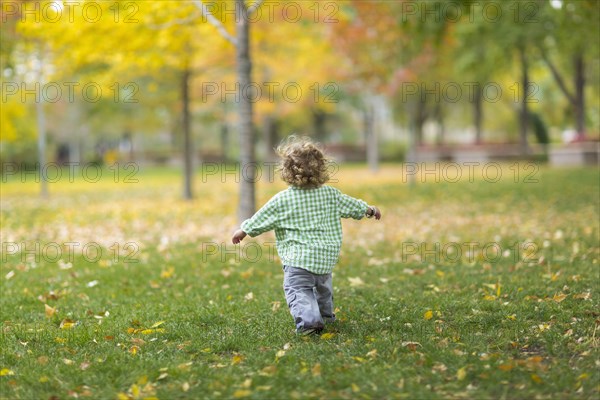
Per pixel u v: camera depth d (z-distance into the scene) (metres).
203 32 17.42
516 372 4.66
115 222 16.22
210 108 34.16
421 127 55.97
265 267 9.85
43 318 6.96
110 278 9.20
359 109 54.28
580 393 4.26
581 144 37.50
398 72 25.11
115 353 5.36
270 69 26.17
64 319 6.67
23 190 30.06
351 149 62.56
